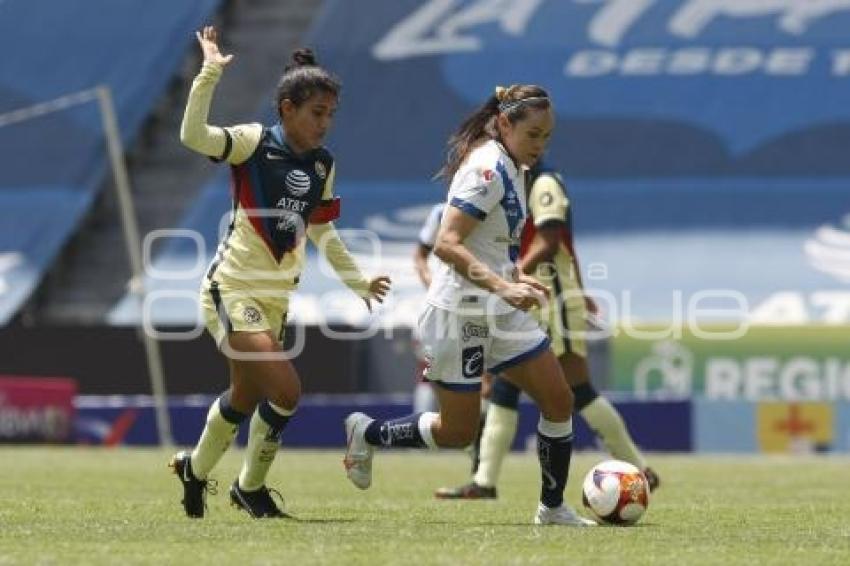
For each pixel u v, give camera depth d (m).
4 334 78.12
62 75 102.00
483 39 103.88
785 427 69.44
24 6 106.62
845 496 37.06
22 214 94.56
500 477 45.62
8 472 45.41
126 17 104.88
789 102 98.81
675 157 96.69
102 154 97.69
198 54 104.31
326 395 73.69
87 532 24.03
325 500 34.03
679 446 69.88
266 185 25.95
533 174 35.47
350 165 97.75
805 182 94.38
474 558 20.25
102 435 70.19
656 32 103.12
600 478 26.67
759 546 22.64
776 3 103.75
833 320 85.62
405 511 30.12
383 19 105.62
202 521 26.45
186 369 76.12
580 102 100.00
